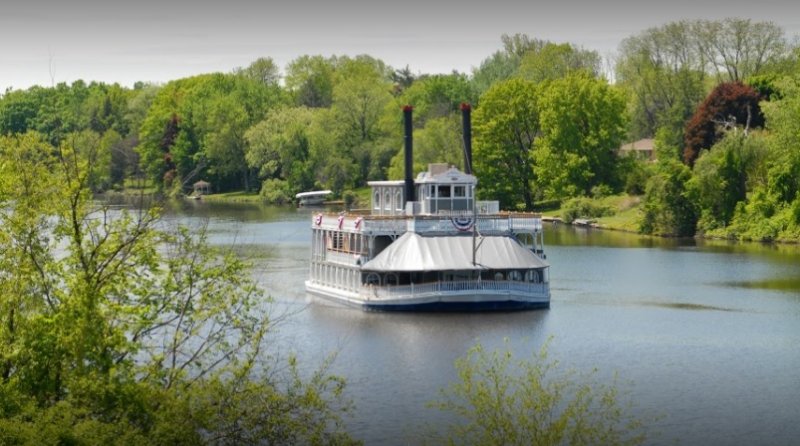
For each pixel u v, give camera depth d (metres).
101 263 48.59
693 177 183.62
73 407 43.91
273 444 47.31
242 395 46.91
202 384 46.81
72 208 48.34
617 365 83.38
